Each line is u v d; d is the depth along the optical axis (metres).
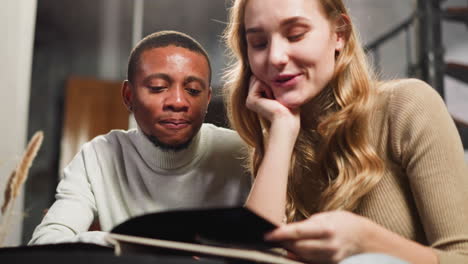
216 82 2.19
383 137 0.93
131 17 3.42
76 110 3.49
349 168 0.93
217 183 1.14
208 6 3.19
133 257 0.44
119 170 1.15
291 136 0.92
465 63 2.60
